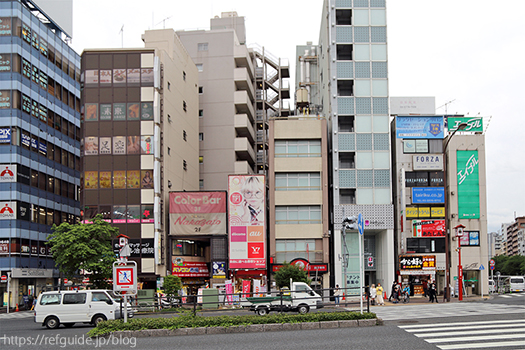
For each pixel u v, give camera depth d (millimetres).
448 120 51781
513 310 24703
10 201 51125
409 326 18125
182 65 57875
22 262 51594
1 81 52406
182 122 56875
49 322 24609
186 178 57625
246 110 70000
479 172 51156
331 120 51781
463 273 50656
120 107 48812
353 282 49000
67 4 67000
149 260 46719
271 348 13867
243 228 48438
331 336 15969
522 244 193750
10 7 53531
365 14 51688
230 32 68500
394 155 52219
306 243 48938
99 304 25047
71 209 64125
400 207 49812
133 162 48094
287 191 49500
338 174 49375
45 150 58062
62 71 63500
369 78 50781
